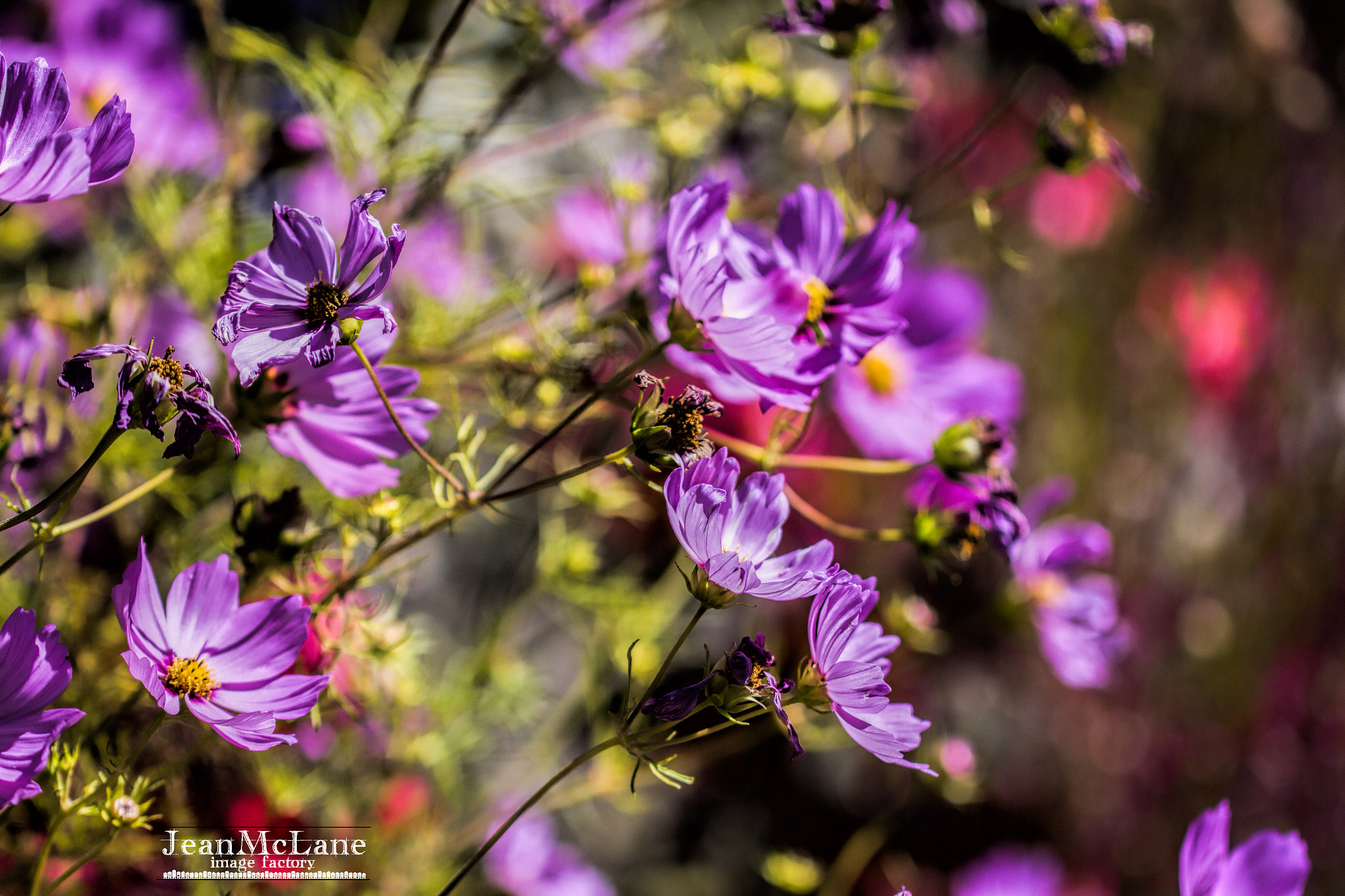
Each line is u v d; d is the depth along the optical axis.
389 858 1.25
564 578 1.40
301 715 0.95
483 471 1.41
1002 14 2.20
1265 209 2.47
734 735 1.34
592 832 2.01
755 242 1.13
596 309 1.21
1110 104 2.41
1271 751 2.42
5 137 0.90
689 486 0.94
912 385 1.37
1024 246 2.39
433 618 1.68
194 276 1.20
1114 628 1.30
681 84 1.63
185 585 0.94
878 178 2.09
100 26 1.35
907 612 1.24
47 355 1.16
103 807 0.96
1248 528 2.46
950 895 2.17
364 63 1.30
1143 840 2.34
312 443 1.00
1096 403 2.40
